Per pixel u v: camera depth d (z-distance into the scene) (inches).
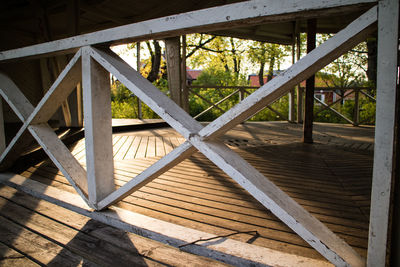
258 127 261.1
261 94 38.2
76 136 165.2
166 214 63.1
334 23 263.7
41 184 79.8
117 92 483.5
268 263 40.6
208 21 42.3
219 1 201.2
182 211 64.9
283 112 448.5
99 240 49.7
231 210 65.7
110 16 205.5
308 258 42.1
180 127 46.1
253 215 62.7
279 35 293.4
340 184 87.1
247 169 44.5
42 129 74.4
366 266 35.6
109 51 59.6
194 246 45.7
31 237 50.9
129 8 201.0
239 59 777.6
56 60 190.5
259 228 56.1
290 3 35.4
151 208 66.6
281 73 36.8
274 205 38.7
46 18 177.9
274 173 99.7
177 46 236.1
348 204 70.6
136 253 45.4
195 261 43.2
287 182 89.0
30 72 281.9
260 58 724.7
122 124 236.2
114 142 170.7
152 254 45.1
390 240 33.4
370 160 121.6
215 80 619.2
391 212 32.8
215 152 42.9
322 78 738.8
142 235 51.7
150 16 209.8
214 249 44.4
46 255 44.7
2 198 72.2
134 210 65.3
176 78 241.9
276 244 49.4
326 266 39.9
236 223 58.4
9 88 81.9
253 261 41.1
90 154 58.9
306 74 39.1
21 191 77.9
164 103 50.1
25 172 98.3
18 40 262.2
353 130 242.4
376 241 33.8
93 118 57.8
